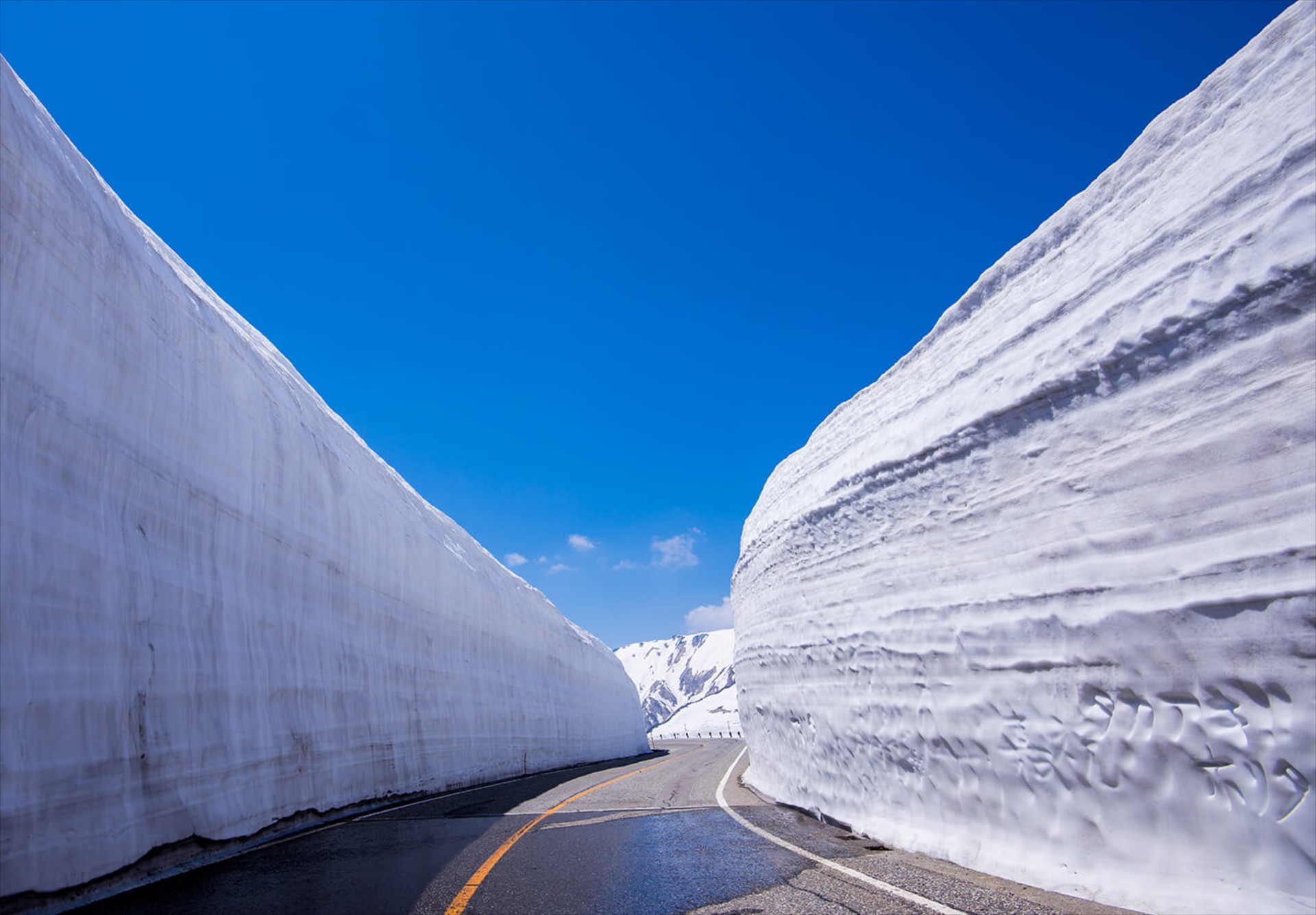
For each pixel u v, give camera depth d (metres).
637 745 45.12
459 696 18.41
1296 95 3.74
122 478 6.79
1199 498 3.98
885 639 7.39
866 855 6.26
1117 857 4.34
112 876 5.53
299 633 10.67
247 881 5.64
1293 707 3.42
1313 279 3.46
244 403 9.82
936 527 6.66
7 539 5.04
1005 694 5.44
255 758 8.52
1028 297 5.93
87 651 5.77
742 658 14.71
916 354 7.95
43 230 5.91
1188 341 4.13
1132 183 4.97
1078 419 4.96
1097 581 4.63
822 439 10.42
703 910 4.43
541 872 5.76
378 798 12.44
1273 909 3.40
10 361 5.35
